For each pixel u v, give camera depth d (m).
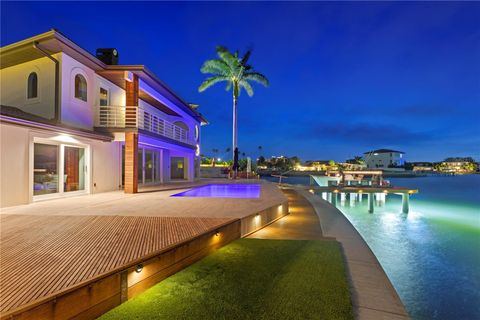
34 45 9.46
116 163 13.02
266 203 8.52
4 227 5.21
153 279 3.59
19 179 8.12
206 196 10.88
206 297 3.22
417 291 6.47
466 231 14.38
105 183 12.23
